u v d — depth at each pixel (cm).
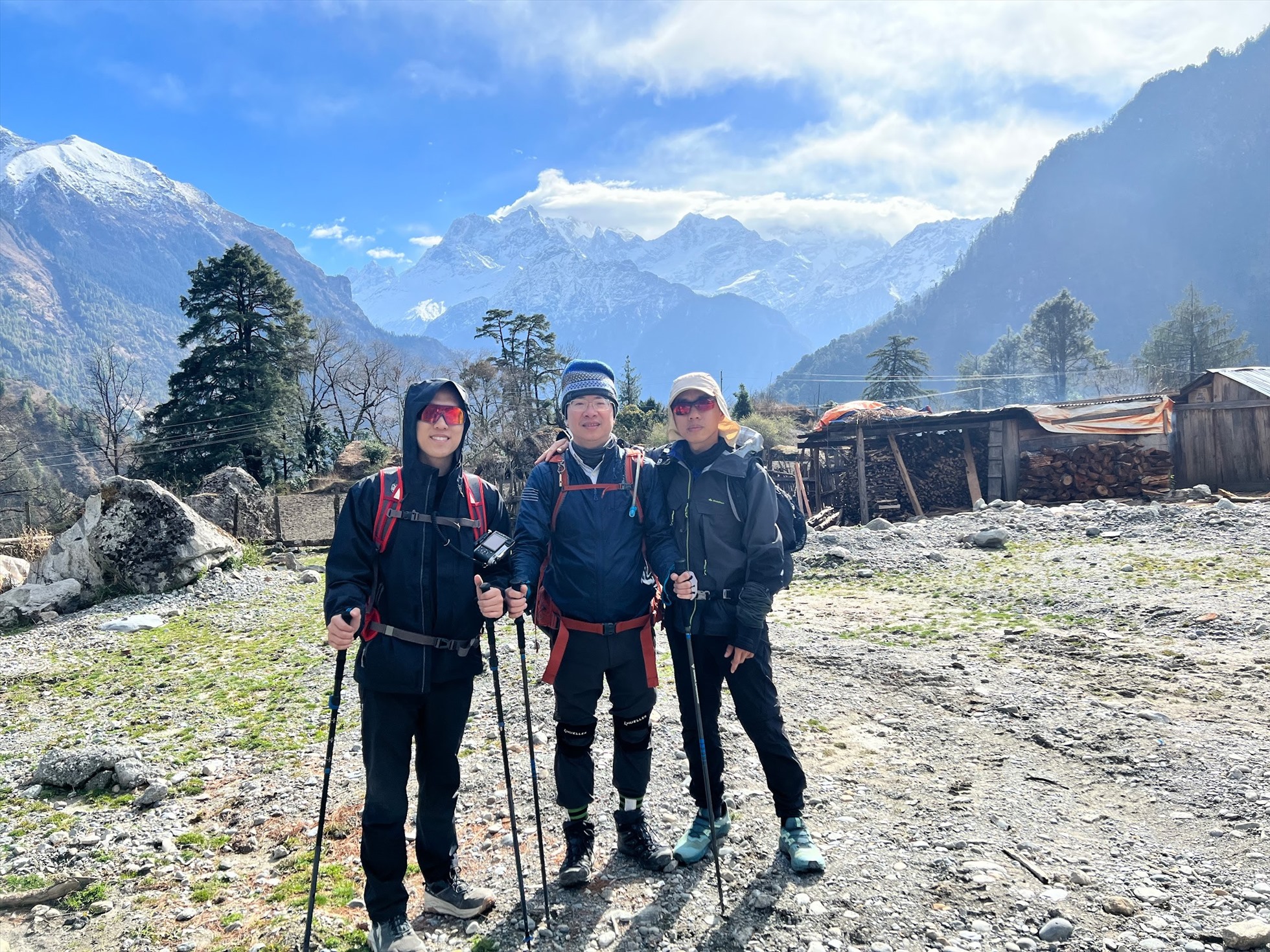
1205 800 371
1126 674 591
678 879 329
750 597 325
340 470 4019
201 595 1178
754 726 338
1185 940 269
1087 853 332
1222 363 8656
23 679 781
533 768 303
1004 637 717
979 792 396
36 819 441
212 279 4525
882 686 584
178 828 420
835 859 336
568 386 338
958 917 291
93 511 1205
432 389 303
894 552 1205
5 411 11275
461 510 312
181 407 4434
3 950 316
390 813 291
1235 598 764
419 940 287
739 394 5634
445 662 300
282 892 344
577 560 326
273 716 608
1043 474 1905
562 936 293
